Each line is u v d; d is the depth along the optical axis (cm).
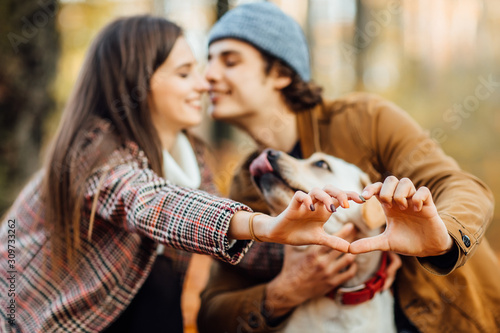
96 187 159
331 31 833
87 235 170
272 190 161
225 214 121
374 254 166
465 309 176
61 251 172
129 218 142
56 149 179
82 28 599
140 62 187
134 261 170
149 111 186
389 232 112
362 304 166
